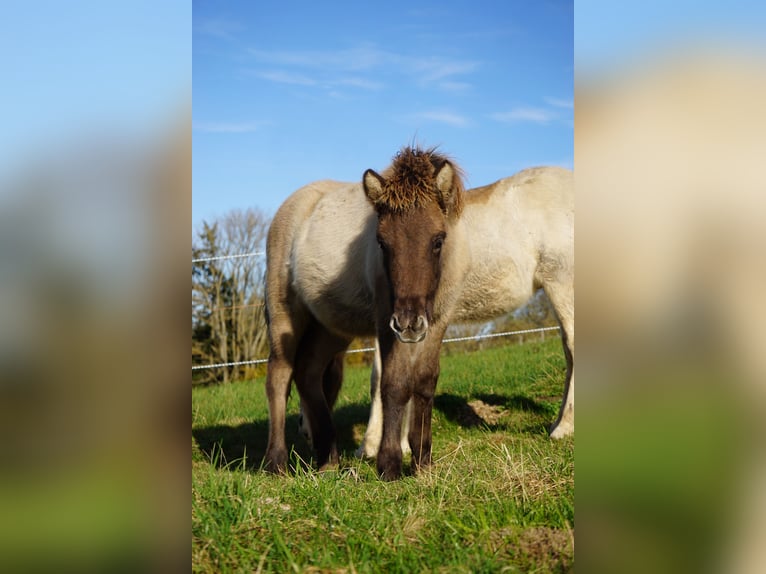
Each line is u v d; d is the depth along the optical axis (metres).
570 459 4.13
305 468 6.35
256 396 11.25
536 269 7.32
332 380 7.01
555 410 8.39
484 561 2.73
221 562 2.78
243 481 3.94
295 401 10.61
